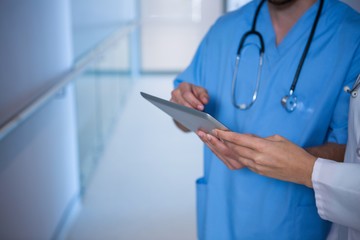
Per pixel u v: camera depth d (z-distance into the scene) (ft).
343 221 2.57
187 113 2.69
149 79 18.88
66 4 7.39
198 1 19.15
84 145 8.73
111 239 6.67
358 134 2.73
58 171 6.92
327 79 3.17
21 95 4.99
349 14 3.28
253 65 3.44
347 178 2.45
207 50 3.79
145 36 19.48
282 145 2.50
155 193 8.25
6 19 4.53
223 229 3.55
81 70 7.62
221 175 3.53
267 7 3.55
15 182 4.91
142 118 13.28
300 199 3.27
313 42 3.24
